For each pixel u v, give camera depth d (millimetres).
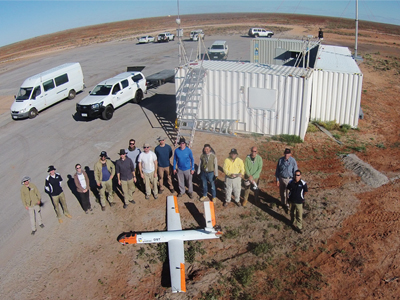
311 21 77188
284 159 9023
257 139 14227
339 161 12500
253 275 7523
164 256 8234
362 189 10570
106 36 65500
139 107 18781
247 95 13969
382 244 8219
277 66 14680
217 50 31719
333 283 7238
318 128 15406
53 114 18453
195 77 14289
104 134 15430
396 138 14977
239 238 8703
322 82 15250
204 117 14977
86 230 9344
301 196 8305
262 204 10055
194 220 9445
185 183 11016
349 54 19266
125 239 8531
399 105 19562
